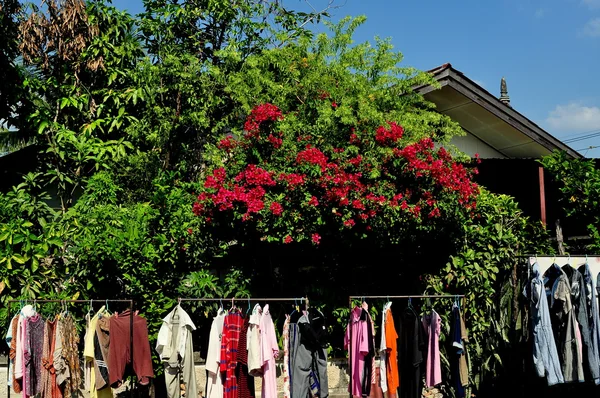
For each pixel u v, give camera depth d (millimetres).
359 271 8719
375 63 9633
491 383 8633
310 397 7293
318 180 7648
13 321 6676
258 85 9445
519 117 10039
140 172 9672
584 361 7621
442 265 8727
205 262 8344
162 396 7938
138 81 10383
